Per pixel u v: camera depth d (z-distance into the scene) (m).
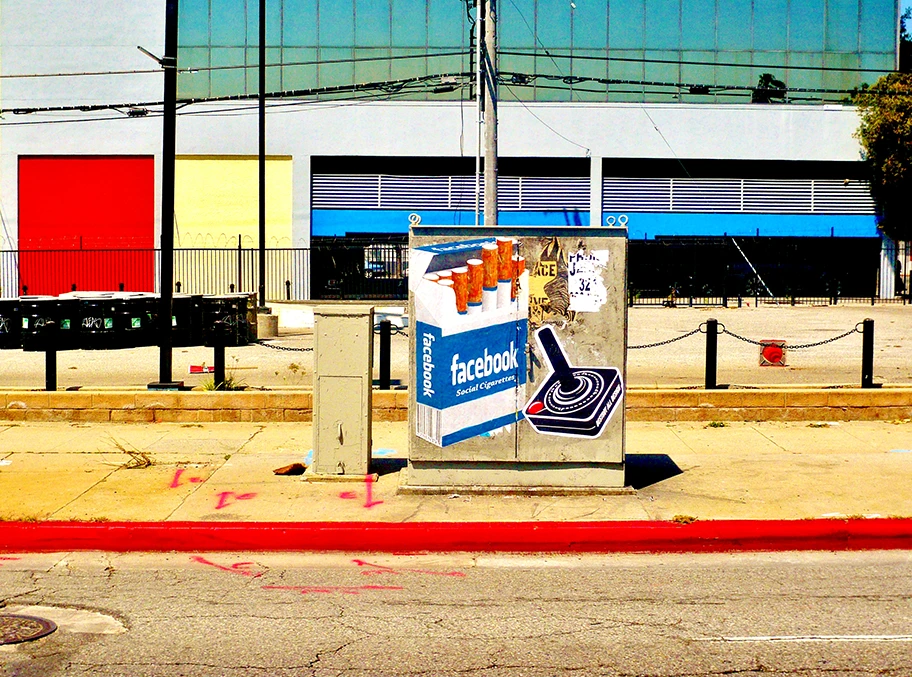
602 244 9.30
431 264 9.38
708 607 6.85
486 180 19.44
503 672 5.64
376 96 42.84
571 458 9.41
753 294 45.22
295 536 8.45
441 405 9.43
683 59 43.75
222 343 14.66
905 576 7.62
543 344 9.38
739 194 44.66
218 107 42.75
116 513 8.93
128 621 6.59
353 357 10.00
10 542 8.42
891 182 42.81
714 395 13.38
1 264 42.62
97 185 42.72
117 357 20.78
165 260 14.48
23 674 5.61
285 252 42.78
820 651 5.96
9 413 13.41
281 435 12.61
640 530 8.42
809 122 43.84
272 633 6.34
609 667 5.71
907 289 45.22
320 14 42.66
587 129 43.53
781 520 8.56
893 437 12.34
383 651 5.99
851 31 43.88
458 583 7.50
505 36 43.41
